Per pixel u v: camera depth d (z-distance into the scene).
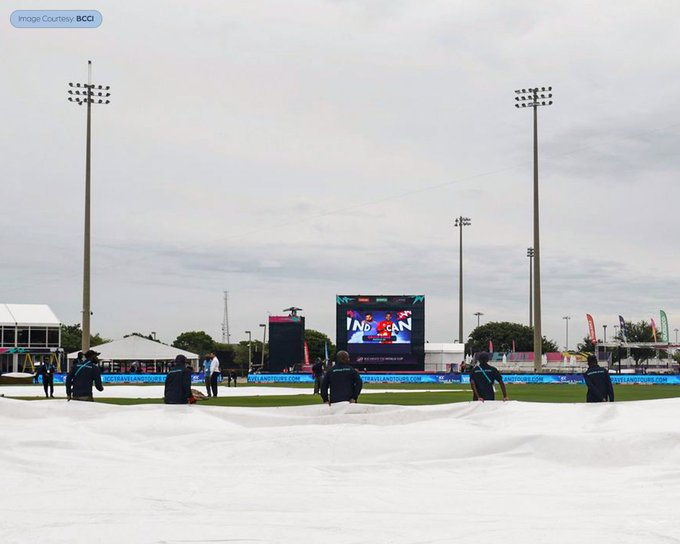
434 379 67.25
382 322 78.38
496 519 6.78
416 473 9.17
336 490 8.10
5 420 12.99
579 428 11.55
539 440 9.98
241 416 13.02
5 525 6.52
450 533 6.24
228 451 10.30
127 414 13.08
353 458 10.01
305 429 11.04
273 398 35.22
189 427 12.12
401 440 10.20
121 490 8.02
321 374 36.81
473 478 8.84
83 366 19.97
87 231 61.22
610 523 6.59
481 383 17.11
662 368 85.19
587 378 17.86
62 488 8.16
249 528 6.37
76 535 6.15
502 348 144.00
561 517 6.88
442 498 7.70
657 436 9.77
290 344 81.94
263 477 8.79
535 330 65.12
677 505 7.35
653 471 9.07
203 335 158.88
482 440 9.99
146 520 6.67
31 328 85.31
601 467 9.52
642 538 6.07
